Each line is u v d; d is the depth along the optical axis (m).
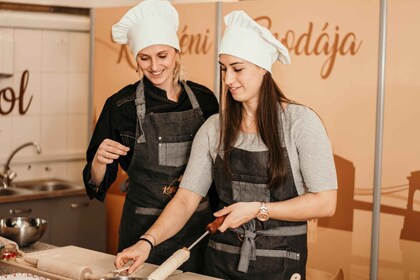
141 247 2.22
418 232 3.30
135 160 2.70
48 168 4.70
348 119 3.50
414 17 3.25
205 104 2.79
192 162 2.47
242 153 2.36
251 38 2.26
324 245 3.63
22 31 4.46
